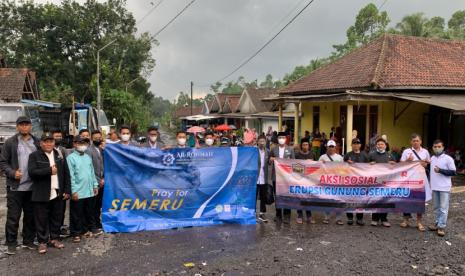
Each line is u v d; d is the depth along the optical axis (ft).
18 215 22.44
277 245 23.40
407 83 58.34
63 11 141.18
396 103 59.21
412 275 19.52
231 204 28.09
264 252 22.26
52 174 21.56
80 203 23.50
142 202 26.25
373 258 21.57
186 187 27.09
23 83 80.79
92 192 23.98
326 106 70.23
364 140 61.67
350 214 28.07
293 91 75.87
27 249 22.25
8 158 22.17
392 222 28.84
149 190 26.35
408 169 27.53
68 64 140.56
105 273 19.20
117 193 25.71
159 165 26.53
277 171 27.94
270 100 67.67
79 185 23.21
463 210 31.83
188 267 20.08
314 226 27.48
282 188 27.96
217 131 131.85
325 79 72.23
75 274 19.06
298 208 27.89
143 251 22.13
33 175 21.20
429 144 61.05
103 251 22.08
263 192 28.63
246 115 125.59
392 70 61.72
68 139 65.92
